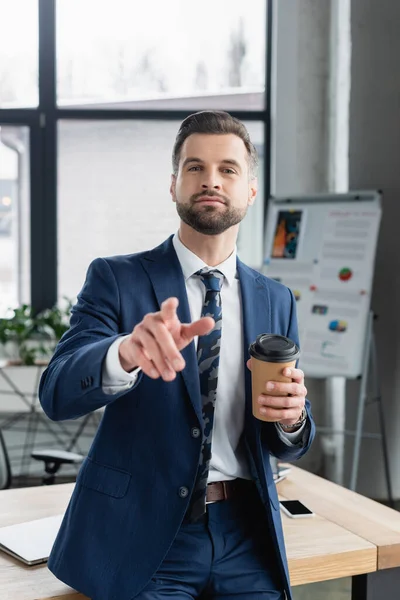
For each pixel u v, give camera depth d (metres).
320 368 4.32
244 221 6.16
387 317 4.61
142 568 1.35
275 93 5.59
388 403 4.62
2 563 1.59
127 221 6.24
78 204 6.23
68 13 6.10
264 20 6.10
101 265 1.50
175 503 1.38
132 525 1.36
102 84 6.15
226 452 1.48
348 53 5.17
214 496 1.46
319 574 1.63
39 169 6.16
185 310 1.48
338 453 5.15
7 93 6.14
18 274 6.31
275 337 1.40
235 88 6.14
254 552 1.47
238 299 1.56
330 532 1.78
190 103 6.18
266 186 6.12
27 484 4.81
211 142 1.46
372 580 1.71
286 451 1.49
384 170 4.62
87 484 1.41
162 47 6.14
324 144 5.30
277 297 1.62
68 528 1.40
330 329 4.36
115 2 6.12
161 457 1.40
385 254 4.62
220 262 1.55
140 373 1.32
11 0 6.06
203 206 1.45
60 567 1.38
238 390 1.50
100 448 1.42
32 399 6.14
